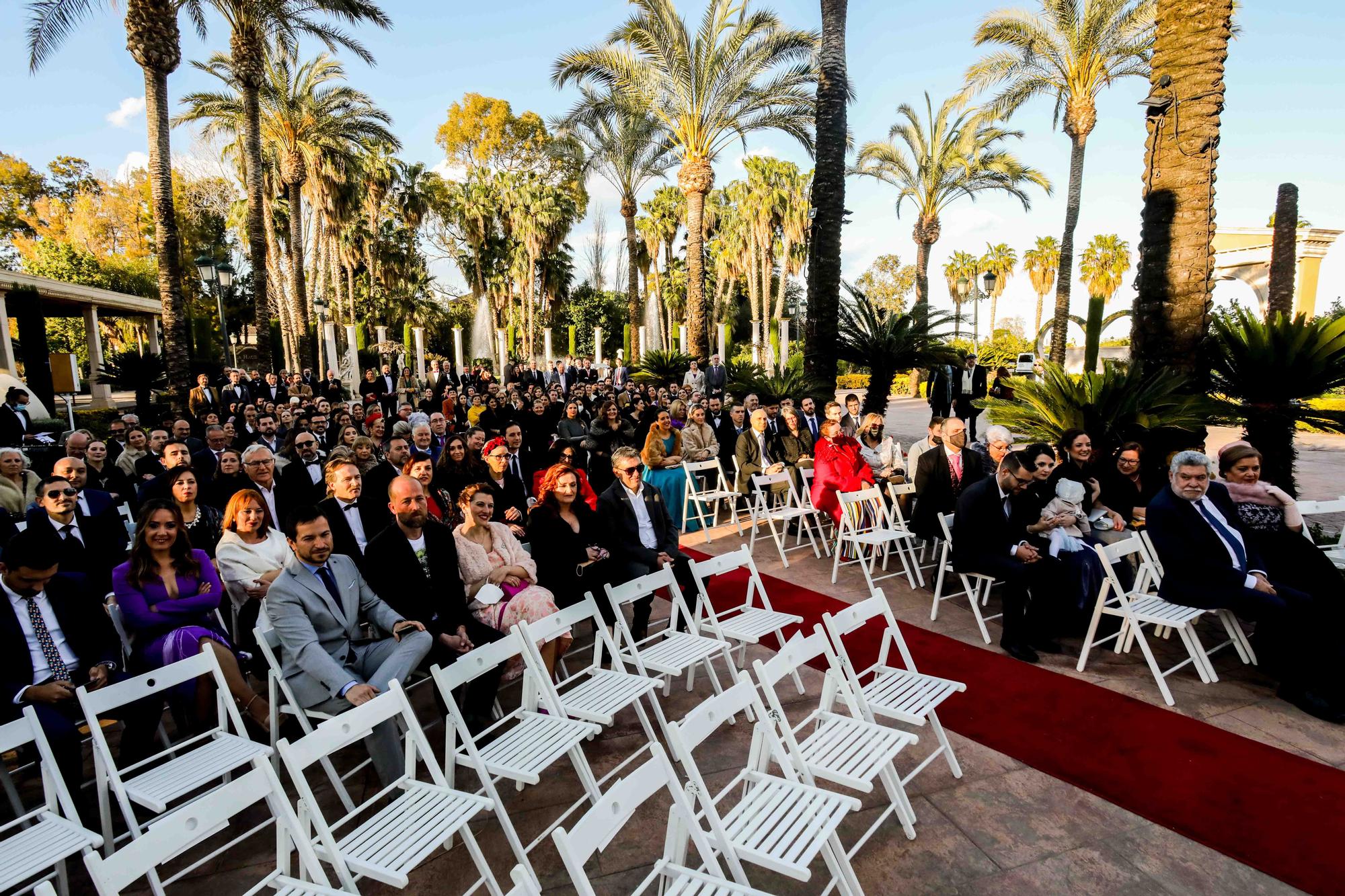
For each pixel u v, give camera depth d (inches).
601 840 85.6
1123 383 255.3
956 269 2155.5
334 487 194.1
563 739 125.7
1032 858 113.2
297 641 139.9
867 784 107.3
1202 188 270.5
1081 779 133.2
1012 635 189.9
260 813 135.0
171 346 576.1
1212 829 117.7
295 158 962.1
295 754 102.1
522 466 327.6
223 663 144.4
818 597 240.5
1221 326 266.7
